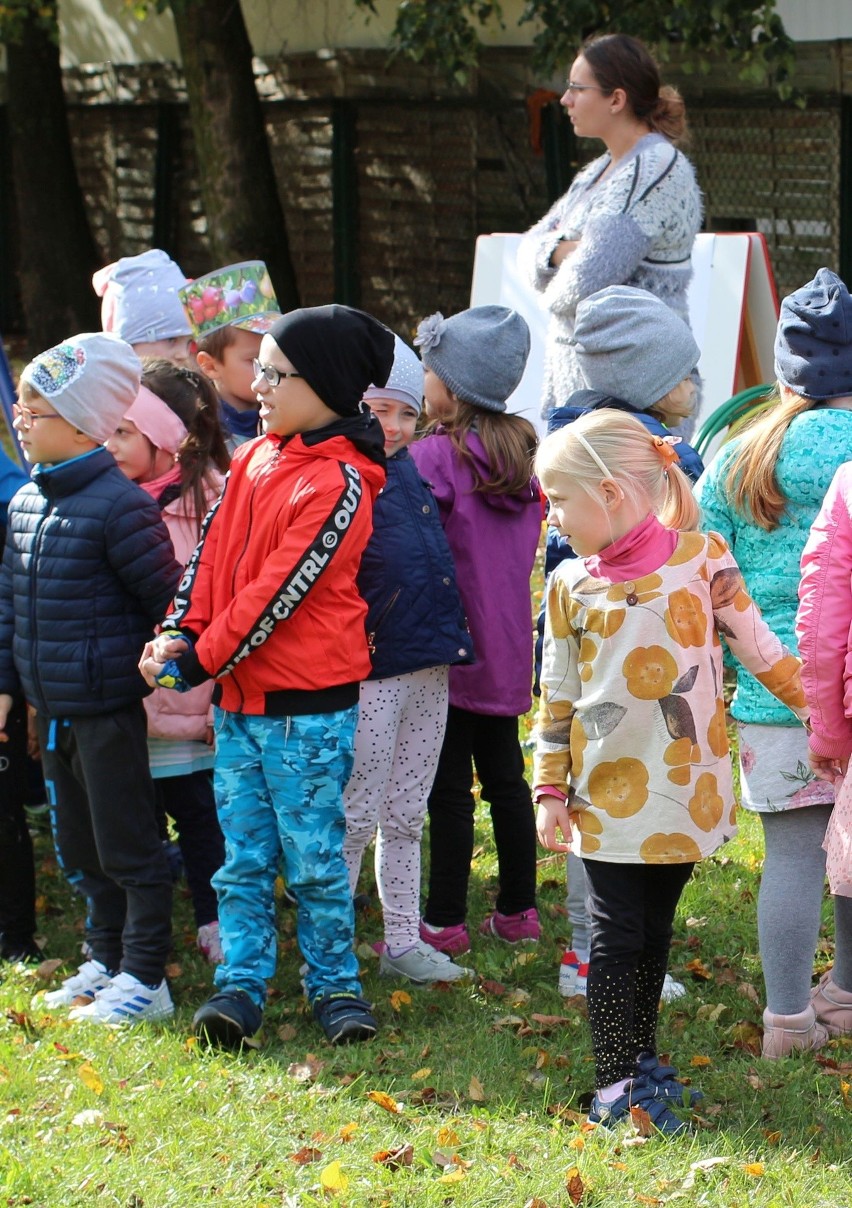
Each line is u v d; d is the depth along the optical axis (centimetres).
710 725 319
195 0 1112
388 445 397
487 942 434
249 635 346
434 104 1218
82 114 1510
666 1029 376
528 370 852
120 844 382
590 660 320
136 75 1447
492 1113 331
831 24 1009
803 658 326
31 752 518
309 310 358
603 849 316
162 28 1415
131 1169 303
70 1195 293
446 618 392
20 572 387
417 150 1242
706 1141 317
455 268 1246
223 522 368
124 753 380
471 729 423
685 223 516
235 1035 360
